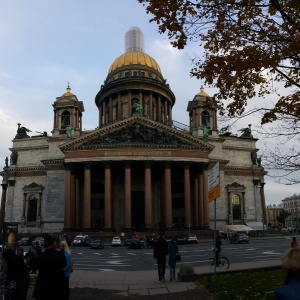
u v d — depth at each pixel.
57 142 101.38
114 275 26.58
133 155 82.62
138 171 92.25
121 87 113.12
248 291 17.53
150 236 72.81
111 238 75.50
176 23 15.47
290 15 15.59
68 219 81.94
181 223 90.19
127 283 22.78
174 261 23.86
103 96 117.62
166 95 118.38
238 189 102.12
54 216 94.81
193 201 90.81
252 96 17.25
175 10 15.08
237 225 96.31
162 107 118.56
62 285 11.01
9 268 14.02
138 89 112.81
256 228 102.81
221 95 17.50
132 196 91.75
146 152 82.94
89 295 18.83
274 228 122.62
